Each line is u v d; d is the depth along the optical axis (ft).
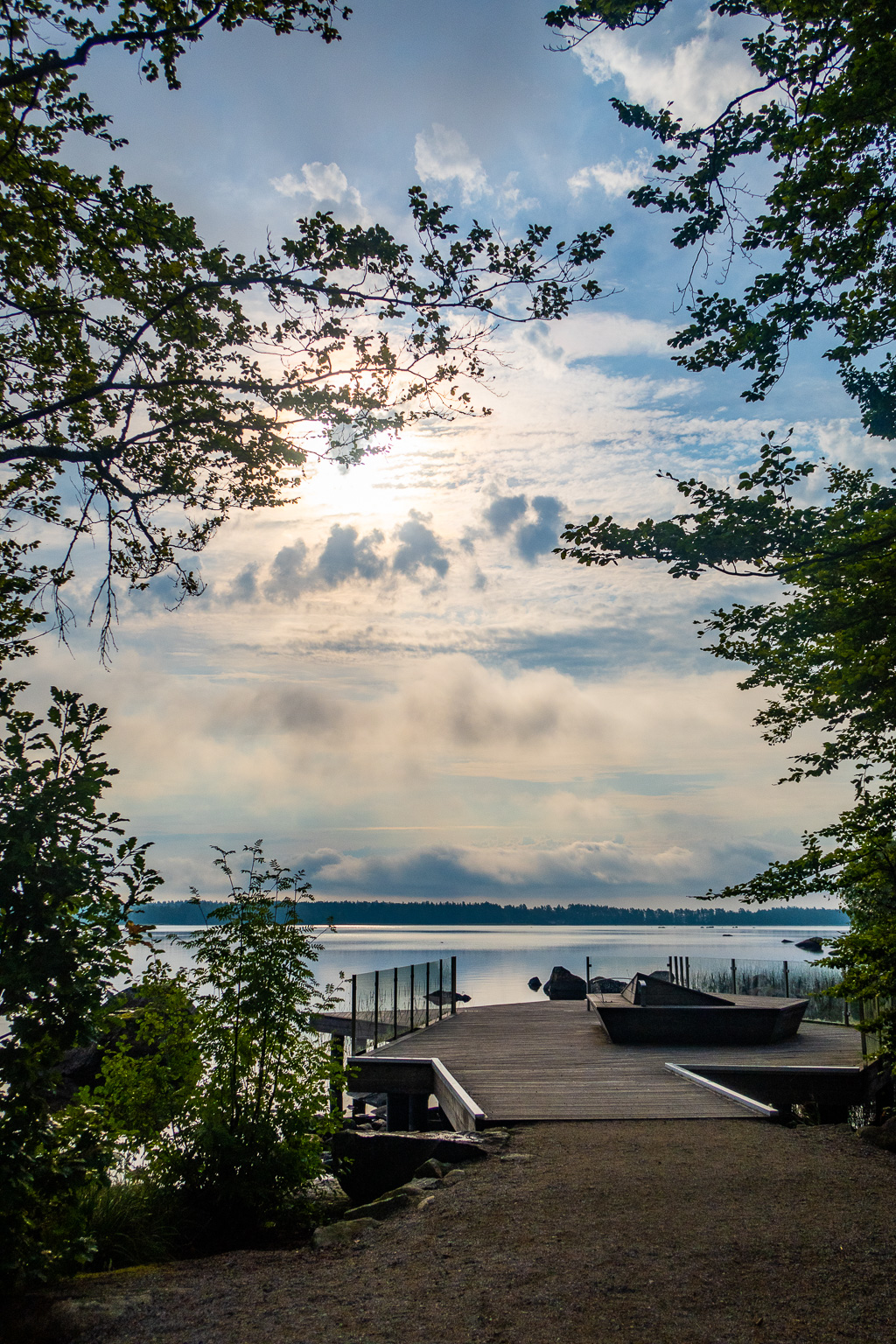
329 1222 23.13
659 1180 21.34
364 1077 40.37
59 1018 15.14
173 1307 14.88
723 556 29.91
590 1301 14.14
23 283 32.58
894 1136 25.35
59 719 16.57
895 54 25.35
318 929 24.29
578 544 31.09
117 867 16.25
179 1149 22.61
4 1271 14.62
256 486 36.40
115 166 31.14
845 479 33.68
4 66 27.89
